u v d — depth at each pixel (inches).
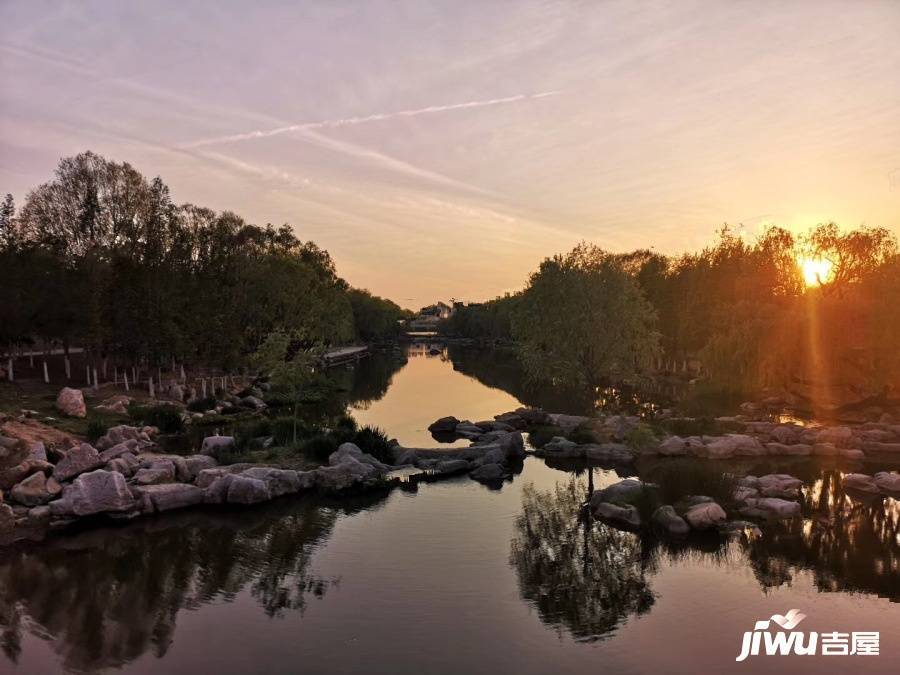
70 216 2418.8
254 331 3019.2
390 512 1023.6
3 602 705.0
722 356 2203.5
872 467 1310.3
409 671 547.5
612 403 2402.8
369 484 1168.8
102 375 2464.3
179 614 668.7
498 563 803.4
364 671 548.4
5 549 867.4
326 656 575.5
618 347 1514.5
